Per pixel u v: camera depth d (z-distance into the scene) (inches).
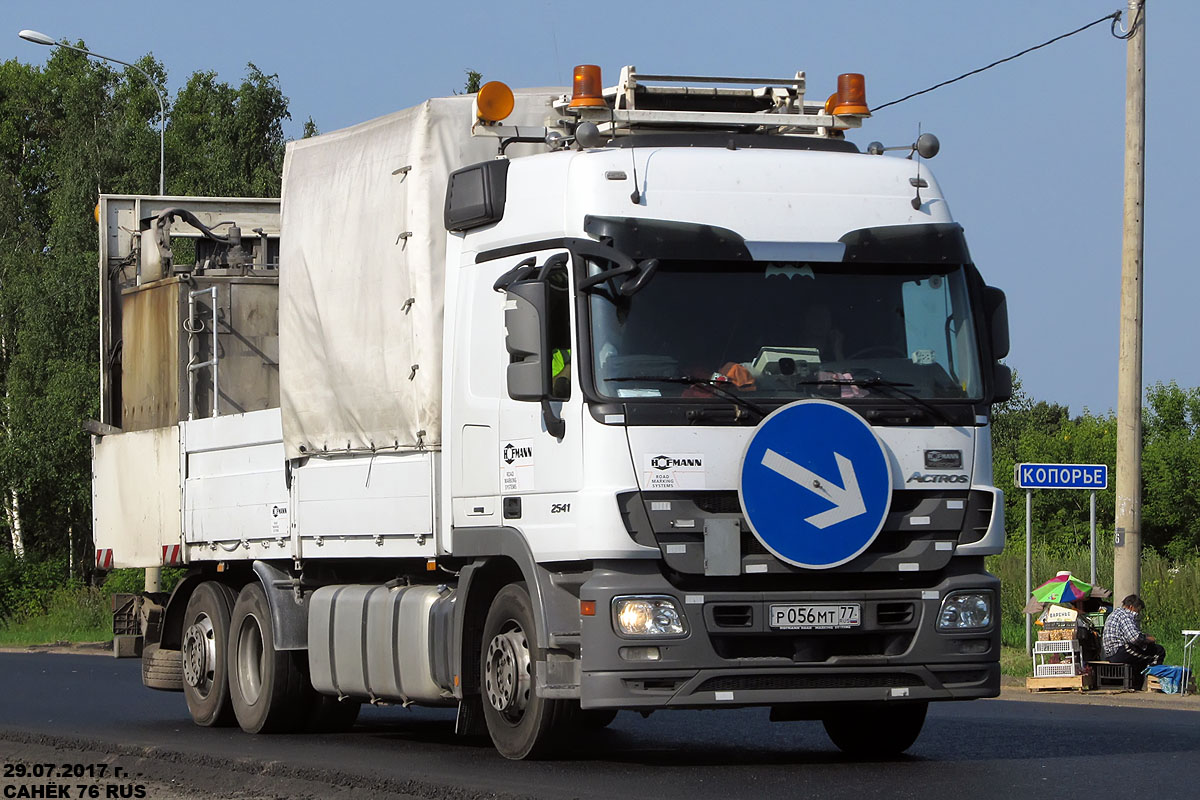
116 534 718.5
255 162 2819.9
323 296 552.1
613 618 417.7
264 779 455.2
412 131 513.0
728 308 431.2
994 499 441.4
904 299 443.2
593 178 436.5
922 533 435.2
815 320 435.8
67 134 2723.9
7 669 1119.0
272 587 592.1
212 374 670.5
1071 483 991.6
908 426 434.3
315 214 559.8
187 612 663.1
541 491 440.1
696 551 419.8
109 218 767.1
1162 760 471.2
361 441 532.4
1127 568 962.7
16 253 2578.7
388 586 537.0
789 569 422.9
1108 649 890.7
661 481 418.3
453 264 489.7
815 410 425.1
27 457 2234.3
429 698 504.4
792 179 446.6
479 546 469.7
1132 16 968.3
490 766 459.2
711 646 420.2
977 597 437.7
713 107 505.7
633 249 429.1
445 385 490.3
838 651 430.3
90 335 2367.1
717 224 435.5
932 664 432.5
